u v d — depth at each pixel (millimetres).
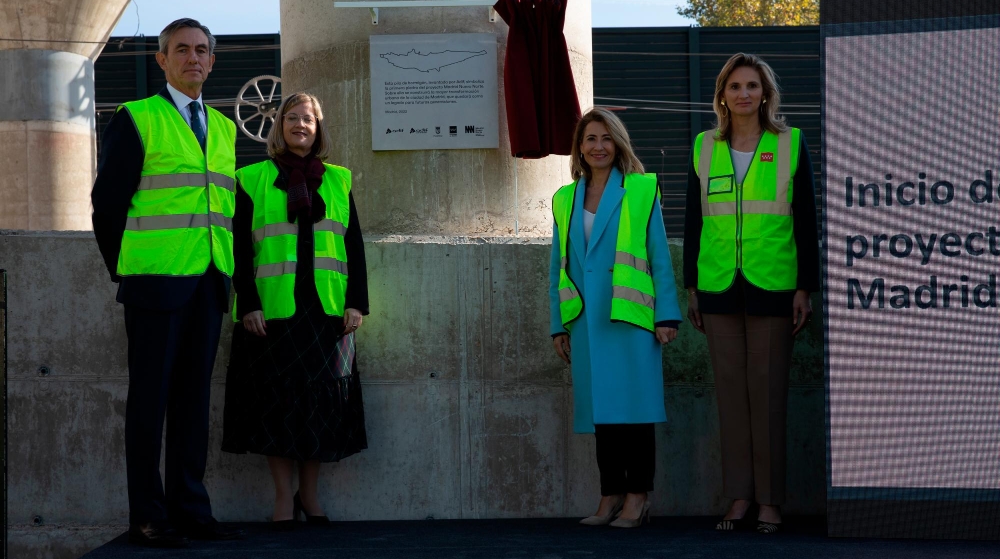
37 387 5082
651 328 4672
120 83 25391
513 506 5172
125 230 4312
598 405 4641
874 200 4316
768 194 4578
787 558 3916
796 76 25734
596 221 4746
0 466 4586
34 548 5035
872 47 4320
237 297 4691
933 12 4293
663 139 25688
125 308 4371
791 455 5176
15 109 14484
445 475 5168
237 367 4773
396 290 5215
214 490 5098
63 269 5109
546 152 5652
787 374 4605
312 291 4684
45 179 14516
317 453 4625
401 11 5902
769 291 4543
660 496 5180
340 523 4977
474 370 5203
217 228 4457
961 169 4270
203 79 4512
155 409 4281
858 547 4117
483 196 5836
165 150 4355
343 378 4758
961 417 4258
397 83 5844
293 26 6246
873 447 4301
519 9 5652
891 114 4309
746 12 34219
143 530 4254
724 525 4613
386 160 5855
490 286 5227
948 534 4258
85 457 5078
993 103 4246
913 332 4289
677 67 25781
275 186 4734
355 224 4867
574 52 6211
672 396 5207
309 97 4836
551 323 4914
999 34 4250
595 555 4043
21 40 14445
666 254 4754
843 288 4328
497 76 5852
